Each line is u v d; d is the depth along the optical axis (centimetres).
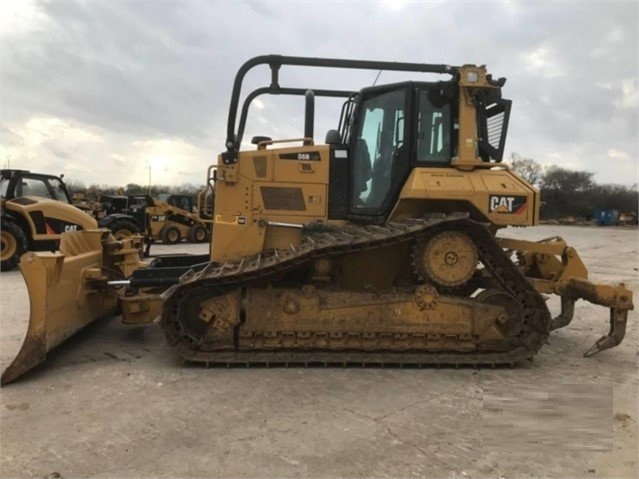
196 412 370
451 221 474
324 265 493
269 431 341
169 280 533
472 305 488
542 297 489
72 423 349
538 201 504
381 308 486
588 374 472
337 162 548
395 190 529
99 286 533
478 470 299
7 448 314
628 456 319
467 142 516
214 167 572
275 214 545
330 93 646
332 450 318
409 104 521
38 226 1136
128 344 538
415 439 335
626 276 1133
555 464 308
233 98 548
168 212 1941
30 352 429
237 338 483
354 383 434
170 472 289
